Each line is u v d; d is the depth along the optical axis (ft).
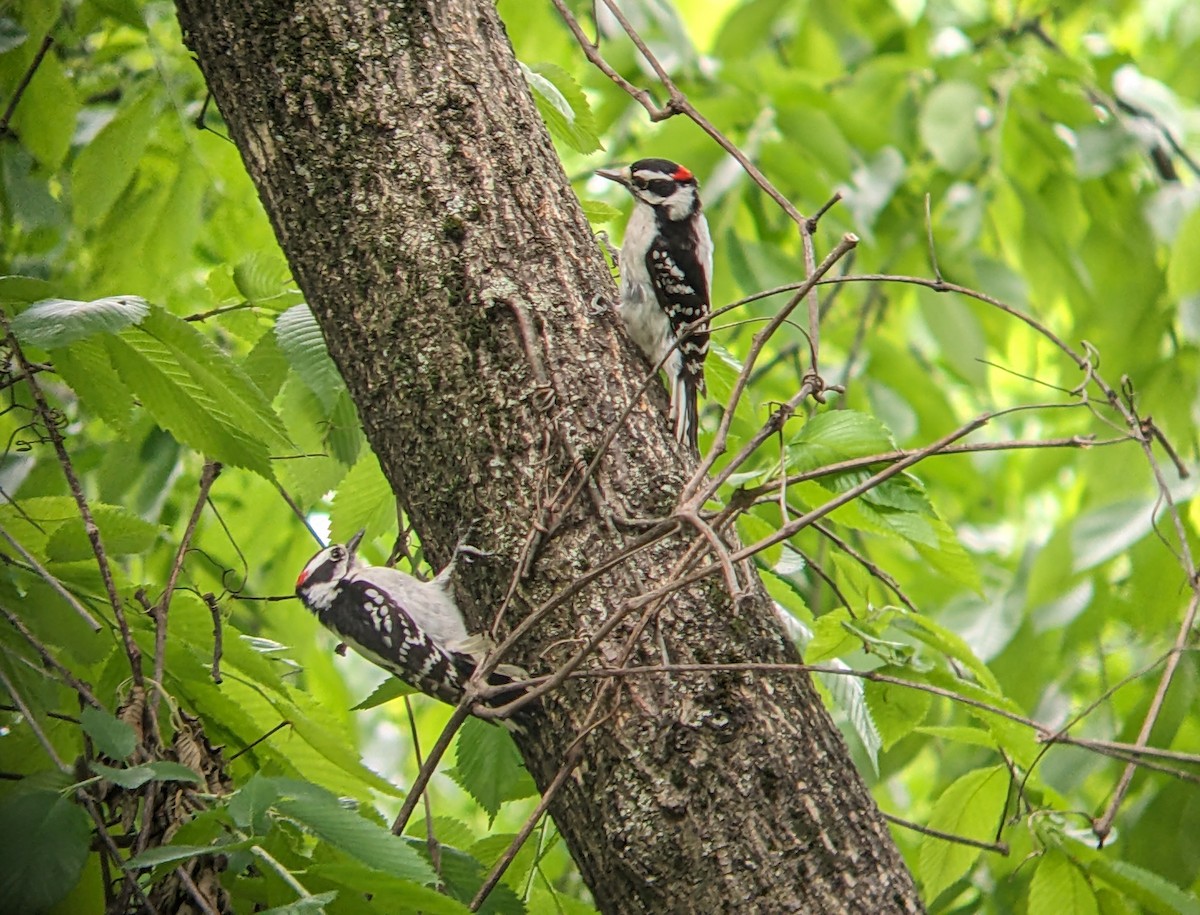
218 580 32.73
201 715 22.00
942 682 20.99
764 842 17.69
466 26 21.71
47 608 21.35
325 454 25.96
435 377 20.13
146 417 29.48
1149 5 53.06
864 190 37.32
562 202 21.54
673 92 23.22
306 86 20.83
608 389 20.35
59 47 31.32
